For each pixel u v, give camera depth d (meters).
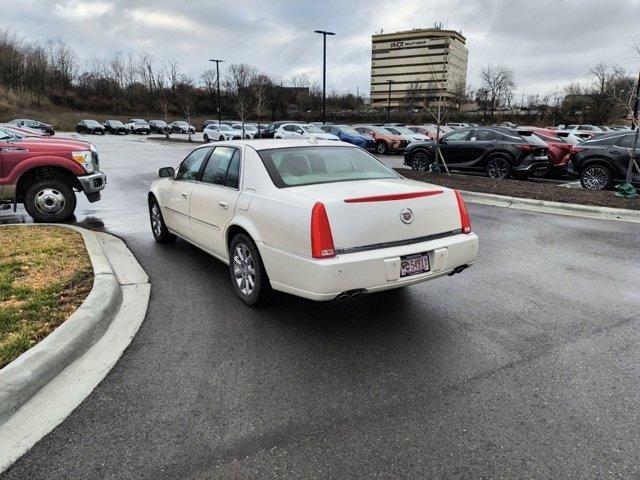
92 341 3.71
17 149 7.61
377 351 3.64
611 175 11.29
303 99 72.38
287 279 3.81
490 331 3.99
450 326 4.09
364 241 3.64
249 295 4.43
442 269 3.95
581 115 50.78
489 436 2.66
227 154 4.96
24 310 4.01
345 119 64.88
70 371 3.30
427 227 3.95
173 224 6.05
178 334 3.90
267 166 4.31
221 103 77.12
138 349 3.64
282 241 3.81
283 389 3.12
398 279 3.72
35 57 76.25
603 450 2.54
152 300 4.63
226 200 4.60
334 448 2.56
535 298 4.74
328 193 3.80
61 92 76.31
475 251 4.21
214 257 5.57
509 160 13.31
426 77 83.31
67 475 2.36
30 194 7.79
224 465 2.43
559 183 13.54
